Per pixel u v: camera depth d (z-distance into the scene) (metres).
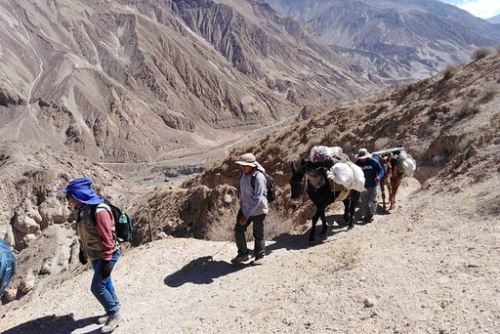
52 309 8.57
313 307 6.88
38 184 43.72
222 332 6.92
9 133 158.25
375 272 7.52
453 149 17.17
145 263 10.05
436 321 5.88
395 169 12.87
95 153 161.88
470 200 9.79
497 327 5.49
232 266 9.70
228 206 17.84
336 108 27.34
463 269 6.94
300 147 25.09
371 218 11.95
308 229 12.32
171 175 129.38
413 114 21.48
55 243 24.16
